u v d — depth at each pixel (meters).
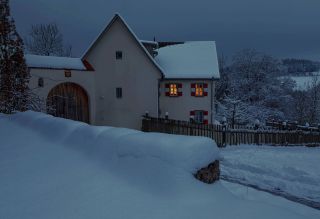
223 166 10.67
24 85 15.77
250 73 40.12
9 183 5.34
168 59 25.66
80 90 20.70
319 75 44.25
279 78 41.59
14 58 15.33
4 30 14.94
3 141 8.94
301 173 9.59
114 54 21.89
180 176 4.80
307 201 7.00
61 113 19.61
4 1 14.98
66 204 4.33
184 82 23.92
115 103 22.06
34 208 4.25
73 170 5.83
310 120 40.69
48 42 46.09
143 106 22.25
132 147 5.79
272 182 8.53
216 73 23.47
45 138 8.87
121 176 5.27
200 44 27.52
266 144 17.03
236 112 36.44
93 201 4.38
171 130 18.86
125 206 4.19
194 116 24.17
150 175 5.00
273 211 4.21
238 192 7.38
